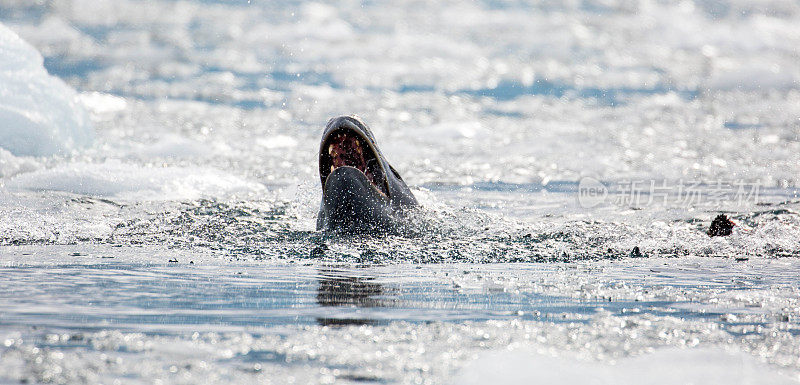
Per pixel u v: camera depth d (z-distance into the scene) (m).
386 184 26.45
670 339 13.18
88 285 17.80
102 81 83.94
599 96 82.38
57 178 36.06
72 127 47.81
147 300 16.12
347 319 14.52
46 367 10.81
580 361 11.55
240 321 14.22
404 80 91.56
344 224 25.69
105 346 12.08
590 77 94.94
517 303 16.42
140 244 24.78
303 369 11.01
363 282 19.02
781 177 42.94
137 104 71.56
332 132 25.23
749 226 29.77
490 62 106.88
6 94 45.34
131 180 36.69
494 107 75.19
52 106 46.88
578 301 16.73
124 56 102.00
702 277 20.38
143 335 12.90
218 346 12.23
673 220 31.38
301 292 17.45
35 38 112.88
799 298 17.38
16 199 32.00
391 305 16.02
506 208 34.09
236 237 26.11
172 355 11.62
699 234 27.88
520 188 39.88
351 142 26.08
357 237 25.33
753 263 22.98
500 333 13.41
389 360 11.53
